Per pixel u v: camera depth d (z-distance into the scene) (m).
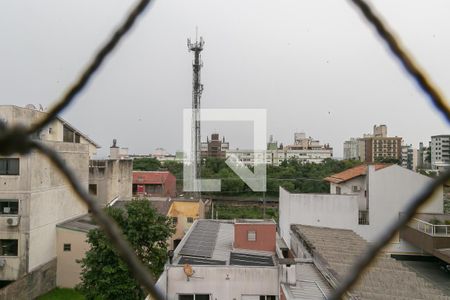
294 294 8.02
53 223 16.52
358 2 0.86
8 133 0.75
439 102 0.86
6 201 14.81
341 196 16.81
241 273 9.66
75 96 0.93
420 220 15.78
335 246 11.80
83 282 11.95
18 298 13.70
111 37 0.92
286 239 17.16
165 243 12.16
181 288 9.59
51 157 0.83
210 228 15.72
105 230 0.89
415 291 7.73
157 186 30.56
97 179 22.41
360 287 7.76
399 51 0.86
